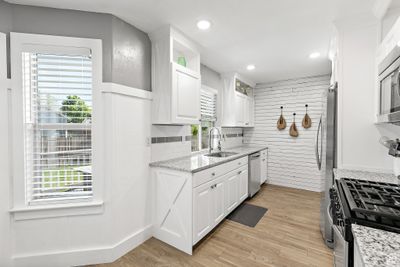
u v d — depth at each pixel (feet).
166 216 7.14
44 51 5.64
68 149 5.85
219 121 12.33
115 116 6.13
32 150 5.65
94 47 5.86
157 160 7.80
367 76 5.93
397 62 4.04
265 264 5.97
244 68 11.33
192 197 6.47
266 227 8.18
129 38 6.60
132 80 6.70
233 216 9.18
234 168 9.34
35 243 5.67
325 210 6.84
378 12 5.51
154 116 7.46
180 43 7.37
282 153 13.89
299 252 6.53
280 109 13.92
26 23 5.52
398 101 4.01
